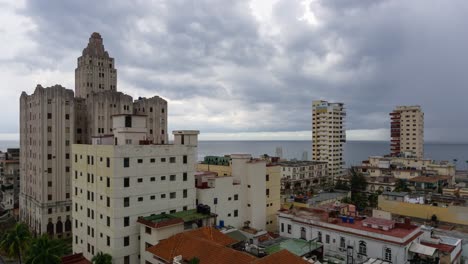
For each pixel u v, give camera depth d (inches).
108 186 2201.0
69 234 3762.3
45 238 1999.3
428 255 1895.9
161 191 2370.8
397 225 2165.4
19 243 2244.1
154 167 2335.1
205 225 2331.4
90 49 4419.3
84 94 4313.5
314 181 6397.6
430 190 4881.9
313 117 7509.8
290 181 5871.1
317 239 2304.4
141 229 2198.6
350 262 1983.3
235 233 2325.3
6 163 4918.8
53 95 3708.2
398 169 5900.6
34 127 3811.5
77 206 2610.7
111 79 4581.7
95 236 2353.6
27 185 4052.7
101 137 2603.3
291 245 2135.8
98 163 2310.5
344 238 2156.7
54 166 3681.1
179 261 1704.0
